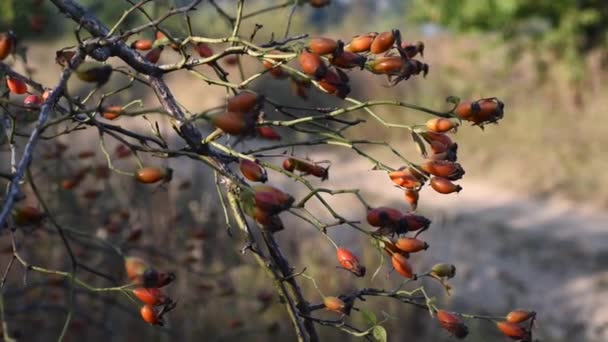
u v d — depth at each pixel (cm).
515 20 1427
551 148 1327
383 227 197
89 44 194
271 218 176
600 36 1454
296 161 212
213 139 198
